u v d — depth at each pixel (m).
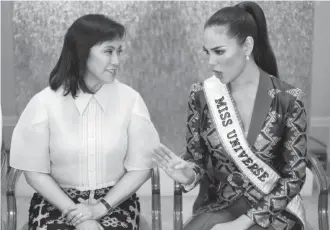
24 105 3.66
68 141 2.18
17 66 3.61
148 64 3.64
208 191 2.26
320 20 3.73
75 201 2.21
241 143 2.09
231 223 2.04
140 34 3.59
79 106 2.18
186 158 2.23
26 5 3.52
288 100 2.07
